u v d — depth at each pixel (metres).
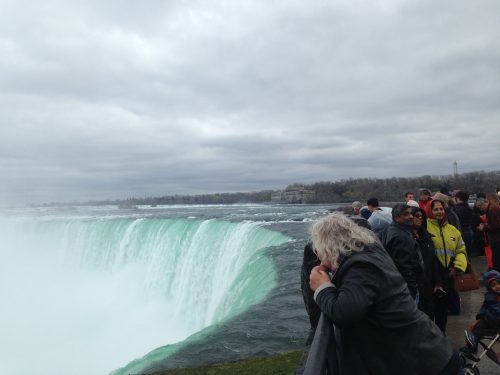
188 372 7.10
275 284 12.04
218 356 7.82
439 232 5.73
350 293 2.51
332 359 2.45
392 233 4.67
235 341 8.40
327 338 2.50
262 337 8.50
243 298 13.09
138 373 7.55
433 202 5.79
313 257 3.30
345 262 2.69
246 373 6.67
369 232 2.90
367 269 2.61
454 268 5.65
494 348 5.96
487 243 8.77
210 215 35.91
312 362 2.23
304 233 19.16
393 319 2.59
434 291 5.40
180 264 22.34
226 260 19.97
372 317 2.61
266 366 6.87
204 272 20.89
